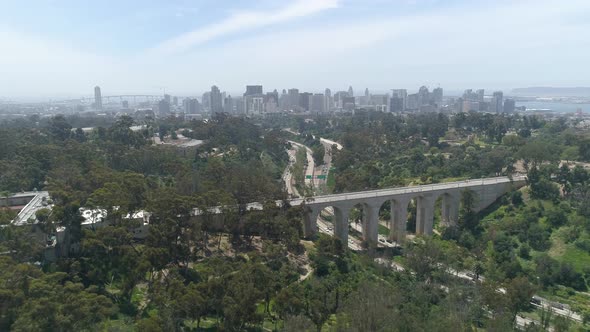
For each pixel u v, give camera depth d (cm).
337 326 7962
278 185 18050
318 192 19650
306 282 10244
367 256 12750
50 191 11469
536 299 11000
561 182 16200
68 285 7788
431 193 15812
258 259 10294
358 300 8450
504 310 9256
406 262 12438
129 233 10431
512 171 19250
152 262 9219
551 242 13388
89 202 10544
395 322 7900
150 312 8606
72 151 17275
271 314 8925
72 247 10425
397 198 15388
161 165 18450
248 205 13975
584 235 13162
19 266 7681
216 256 10550
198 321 8156
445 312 8719
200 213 11875
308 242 13288
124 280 9081
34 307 6762
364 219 15475
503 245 13550
